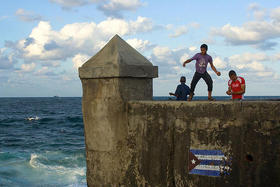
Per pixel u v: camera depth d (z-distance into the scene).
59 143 22.11
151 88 5.05
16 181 10.85
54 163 13.93
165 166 4.25
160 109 4.33
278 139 3.59
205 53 5.84
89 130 4.85
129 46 5.03
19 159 14.80
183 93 7.15
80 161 14.39
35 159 14.66
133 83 4.76
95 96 4.75
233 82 5.70
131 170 4.53
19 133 29.41
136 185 4.48
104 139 4.71
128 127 4.59
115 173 4.64
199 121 4.03
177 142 4.16
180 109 4.17
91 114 4.80
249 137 3.73
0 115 55.06
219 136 3.90
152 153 4.36
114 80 4.56
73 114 57.84
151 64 4.98
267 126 3.65
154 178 4.32
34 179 11.14
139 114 4.50
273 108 3.63
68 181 10.87
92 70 4.70
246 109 3.76
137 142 4.50
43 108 86.31
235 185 3.77
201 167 3.98
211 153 3.93
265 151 3.64
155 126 4.36
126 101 4.62
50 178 11.26
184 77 7.23
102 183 4.74
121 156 4.61
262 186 3.64
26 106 100.50
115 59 4.55
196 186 3.99
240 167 3.76
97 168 4.79
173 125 4.23
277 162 3.59
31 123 39.62
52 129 32.94
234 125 3.82
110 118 4.64
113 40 4.89
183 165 4.09
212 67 5.86
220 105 3.91
